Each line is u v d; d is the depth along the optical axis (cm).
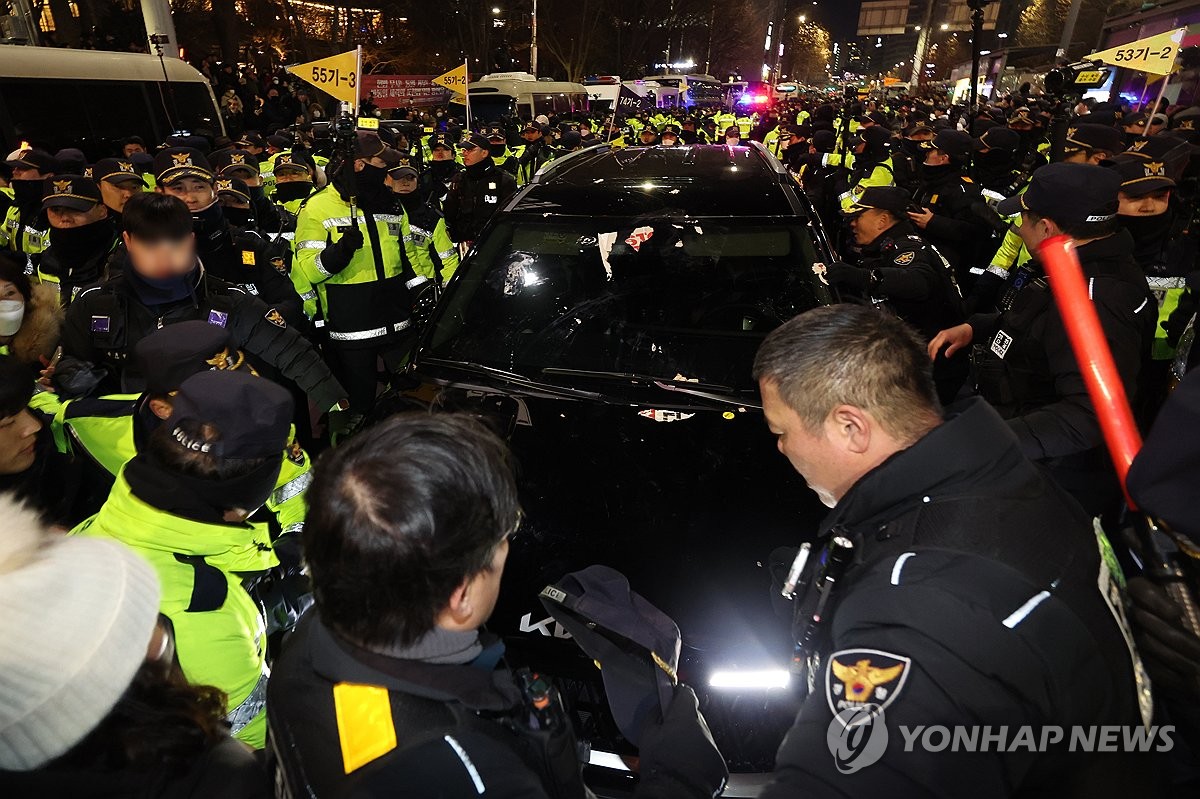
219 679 114
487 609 82
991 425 90
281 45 2906
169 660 76
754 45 5441
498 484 77
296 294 345
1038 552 83
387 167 342
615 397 237
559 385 243
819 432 96
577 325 262
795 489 203
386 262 348
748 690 157
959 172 475
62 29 1772
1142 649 79
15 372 162
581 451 219
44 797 60
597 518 198
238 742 79
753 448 217
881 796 72
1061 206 184
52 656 57
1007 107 1449
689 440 220
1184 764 77
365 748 70
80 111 729
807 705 84
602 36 3722
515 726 79
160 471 111
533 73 2752
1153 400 269
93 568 64
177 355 163
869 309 100
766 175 318
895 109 2141
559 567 186
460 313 271
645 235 279
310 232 343
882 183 621
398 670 74
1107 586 84
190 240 233
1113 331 181
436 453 75
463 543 73
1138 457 68
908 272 291
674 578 181
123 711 65
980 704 73
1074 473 203
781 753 82
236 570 126
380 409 245
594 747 161
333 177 347
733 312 260
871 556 88
